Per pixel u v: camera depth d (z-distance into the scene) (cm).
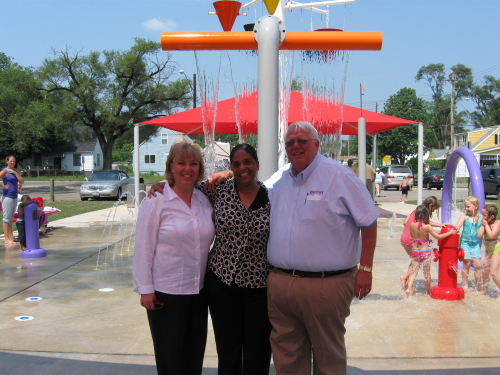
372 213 239
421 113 6044
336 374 249
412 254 519
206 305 273
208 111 665
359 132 464
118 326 412
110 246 846
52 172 5091
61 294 520
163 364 260
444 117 7319
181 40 357
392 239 926
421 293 526
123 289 541
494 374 316
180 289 256
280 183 263
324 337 248
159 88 3462
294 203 249
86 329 404
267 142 353
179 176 257
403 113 5956
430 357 345
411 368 326
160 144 5350
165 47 361
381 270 645
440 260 507
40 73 3278
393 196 2359
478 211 529
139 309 463
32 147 4897
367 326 414
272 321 262
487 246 514
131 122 3528
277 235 251
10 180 850
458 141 5447
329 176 243
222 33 357
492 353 353
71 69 3344
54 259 722
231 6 357
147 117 3591
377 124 888
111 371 320
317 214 242
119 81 3475
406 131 5800
